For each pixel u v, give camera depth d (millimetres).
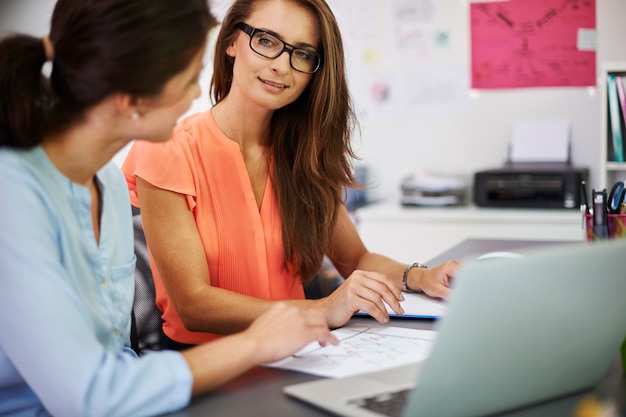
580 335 896
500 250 2041
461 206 3451
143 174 1454
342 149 1648
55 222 976
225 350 965
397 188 3793
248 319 1346
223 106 1595
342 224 1800
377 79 3756
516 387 872
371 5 3715
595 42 3455
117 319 1119
